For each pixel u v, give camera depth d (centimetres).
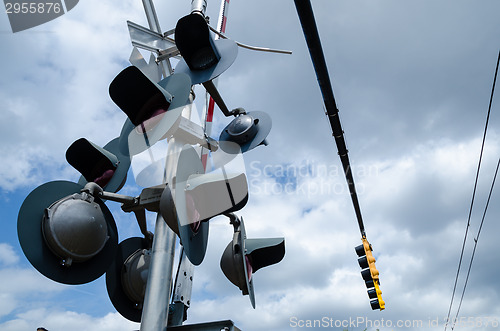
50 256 379
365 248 1094
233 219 444
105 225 421
